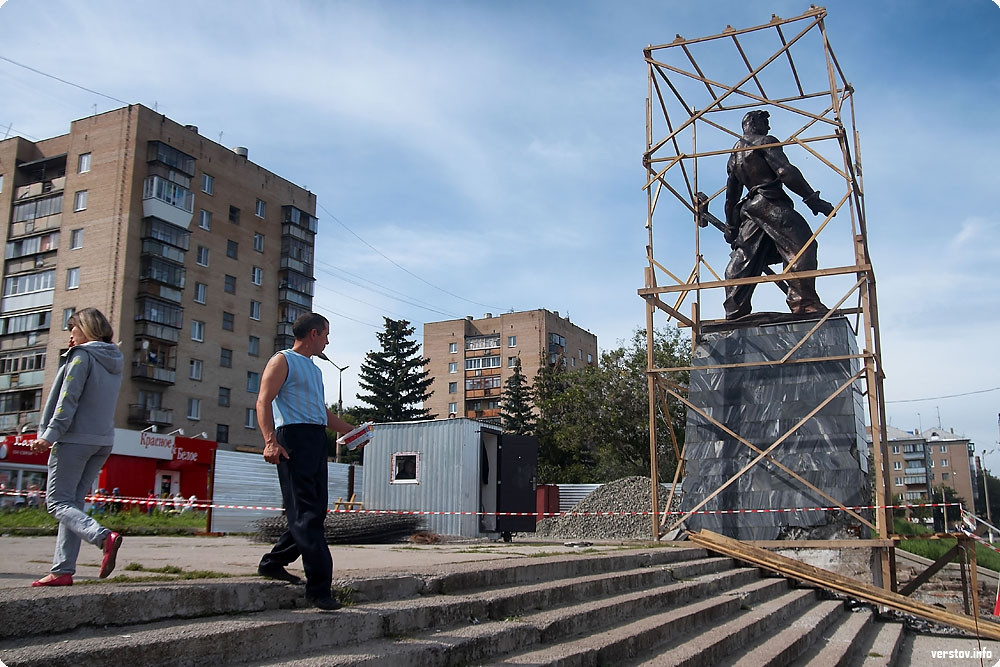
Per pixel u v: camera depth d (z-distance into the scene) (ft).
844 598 38.78
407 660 14.12
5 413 153.38
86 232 152.56
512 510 59.36
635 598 23.73
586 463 174.70
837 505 44.34
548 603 21.04
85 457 15.11
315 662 12.83
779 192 53.21
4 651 10.40
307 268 188.65
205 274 164.55
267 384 15.37
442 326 278.26
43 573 18.30
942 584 59.00
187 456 122.11
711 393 50.62
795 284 51.55
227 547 32.14
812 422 47.60
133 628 12.34
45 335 152.97
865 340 44.93
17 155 164.76
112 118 155.33
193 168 161.07
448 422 59.11
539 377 215.92
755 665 22.02
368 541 44.52
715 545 39.19
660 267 50.14
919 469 333.83
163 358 153.17
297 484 15.37
